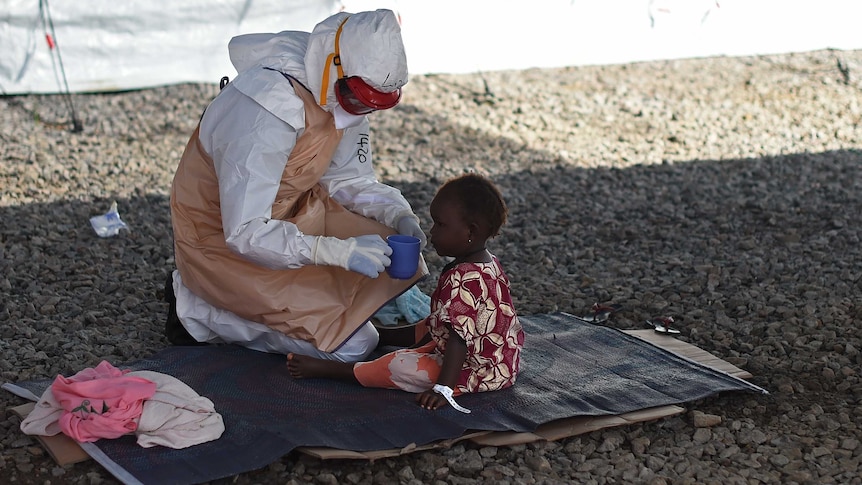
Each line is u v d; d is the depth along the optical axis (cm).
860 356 431
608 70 1110
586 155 815
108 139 815
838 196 700
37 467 326
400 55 351
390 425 343
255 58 381
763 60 1160
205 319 402
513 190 714
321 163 385
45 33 911
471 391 368
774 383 408
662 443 358
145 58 959
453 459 336
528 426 348
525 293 514
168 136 830
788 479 333
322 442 326
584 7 1068
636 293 513
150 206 657
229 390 367
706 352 432
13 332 443
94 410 323
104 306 480
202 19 962
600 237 618
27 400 373
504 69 1070
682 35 1102
